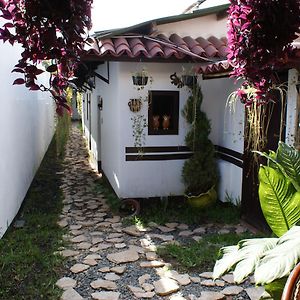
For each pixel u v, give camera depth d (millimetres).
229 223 5742
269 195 2916
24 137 6867
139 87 6406
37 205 6695
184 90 6555
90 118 11836
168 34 6750
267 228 5172
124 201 6340
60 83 2361
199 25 6871
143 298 3525
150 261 4332
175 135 6641
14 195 5660
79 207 6586
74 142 15016
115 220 5895
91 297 3525
